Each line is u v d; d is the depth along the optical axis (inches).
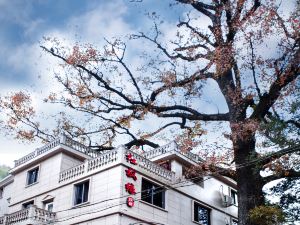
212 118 847.7
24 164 1176.8
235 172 786.2
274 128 638.5
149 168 983.6
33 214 958.4
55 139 1105.4
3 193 1354.6
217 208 1177.4
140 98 895.1
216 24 844.0
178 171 1080.2
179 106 881.5
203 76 872.3
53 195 1033.5
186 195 1072.8
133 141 952.9
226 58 792.3
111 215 863.7
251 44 728.3
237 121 768.3
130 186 901.2
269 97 730.8
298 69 695.1
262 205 695.1
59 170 1053.8
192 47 884.6
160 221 949.8
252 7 762.8
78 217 932.6
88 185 967.0
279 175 703.1
